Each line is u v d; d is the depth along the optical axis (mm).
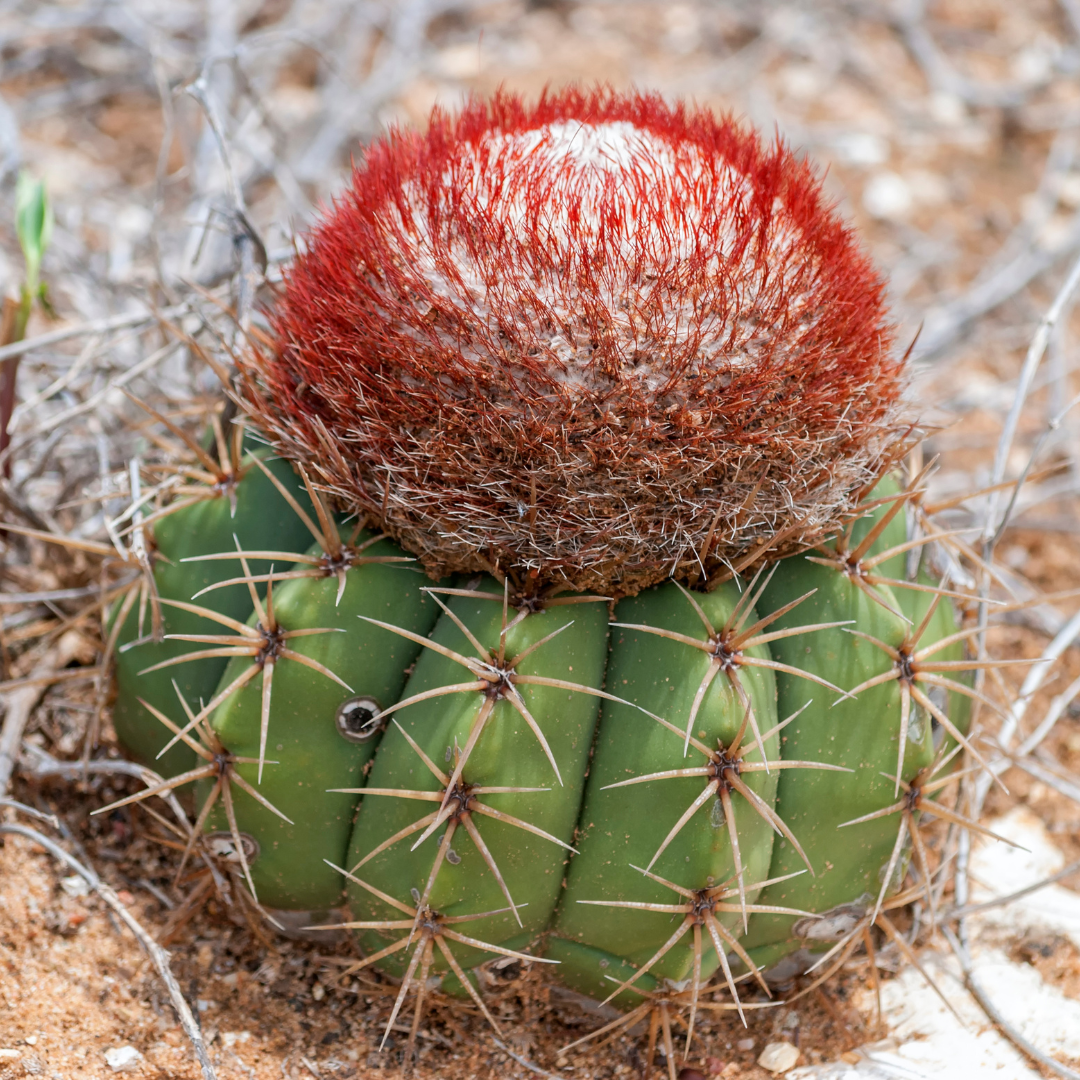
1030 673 1171
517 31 2016
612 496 1025
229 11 1786
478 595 1028
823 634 1047
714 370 1022
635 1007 1062
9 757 1114
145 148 1704
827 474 1045
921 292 1621
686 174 1047
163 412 1181
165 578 1074
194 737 1073
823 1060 1078
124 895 1103
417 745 1026
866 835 1057
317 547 1050
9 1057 1049
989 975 1104
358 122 1690
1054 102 1960
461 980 1044
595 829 1034
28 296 1145
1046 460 1387
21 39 1832
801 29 2035
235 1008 1076
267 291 1156
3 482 1142
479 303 1027
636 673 1034
